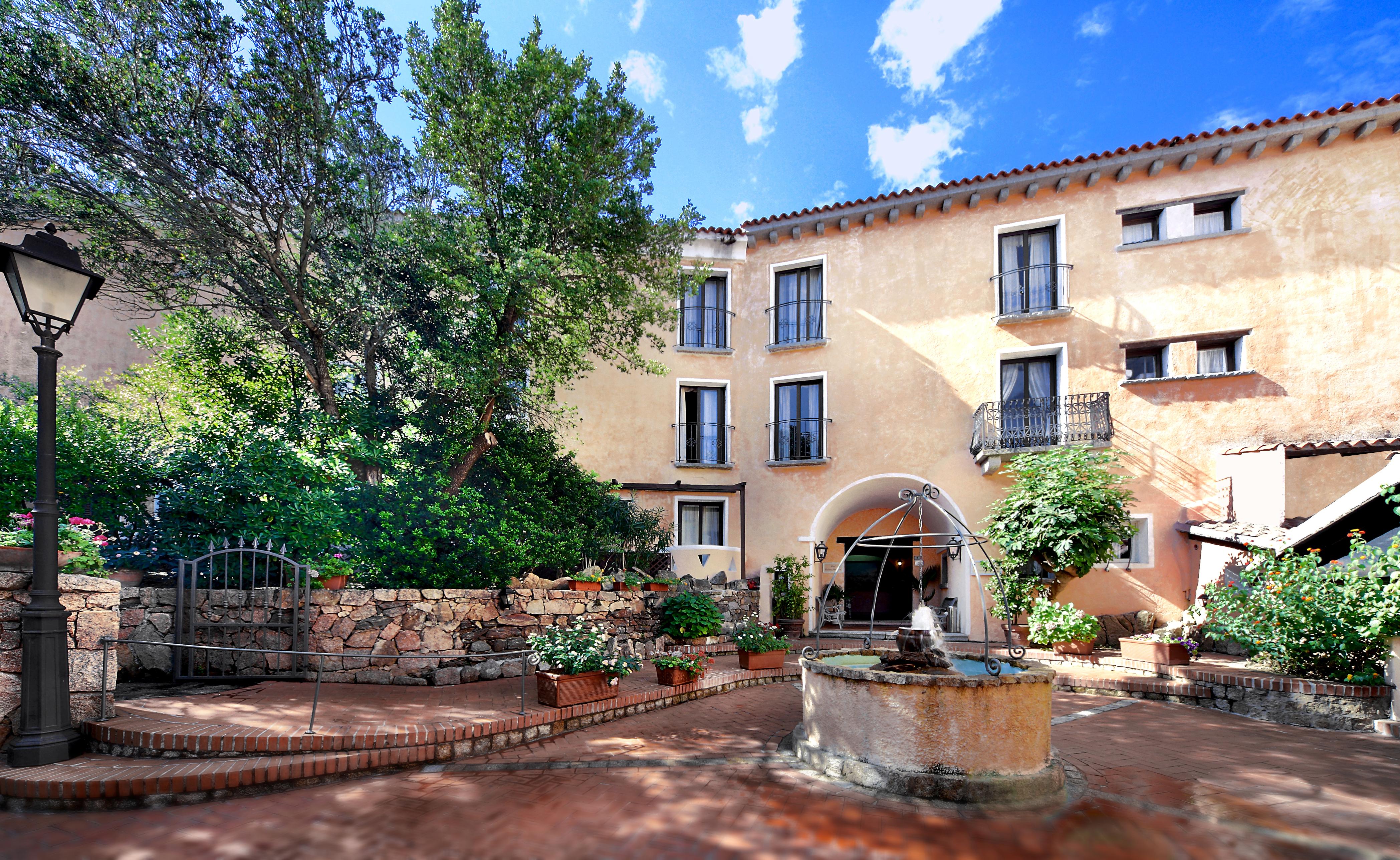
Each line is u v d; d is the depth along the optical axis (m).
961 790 4.75
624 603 10.30
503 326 11.09
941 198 15.57
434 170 11.30
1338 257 13.03
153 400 12.59
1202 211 14.20
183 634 7.14
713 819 4.40
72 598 5.36
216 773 4.58
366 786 4.90
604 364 16.95
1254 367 13.30
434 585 8.62
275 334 11.28
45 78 8.13
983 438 14.29
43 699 4.86
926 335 15.70
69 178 8.75
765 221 16.86
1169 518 13.27
